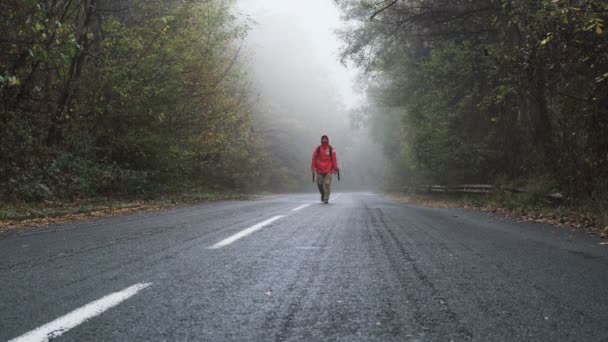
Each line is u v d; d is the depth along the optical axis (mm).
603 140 9656
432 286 3377
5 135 11930
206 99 18734
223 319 2586
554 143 11961
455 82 17578
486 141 18297
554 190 11453
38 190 12008
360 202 17500
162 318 2600
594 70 9414
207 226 7441
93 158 15359
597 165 9812
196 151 20250
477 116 18641
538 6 9617
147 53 15203
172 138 17094
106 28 13703
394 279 3607
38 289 3256
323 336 2316
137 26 15539
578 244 5590
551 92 11211
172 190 18859
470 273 3830
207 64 18203
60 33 11055
